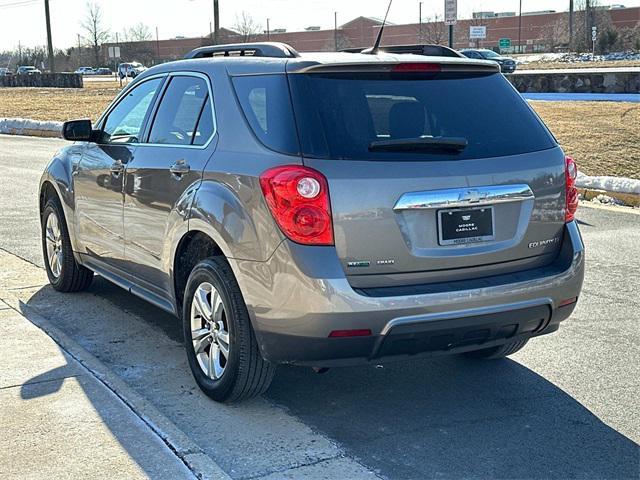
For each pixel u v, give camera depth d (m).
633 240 9.22
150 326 6.08
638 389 4.98
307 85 4.24
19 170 15.71
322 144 4.07
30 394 4.61
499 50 90.81
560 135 17.84
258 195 4.14
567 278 4.53
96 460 3.88
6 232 9.52
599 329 6.11
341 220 4.00
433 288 4.16
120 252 5.73
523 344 5.17
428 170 4.16
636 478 3.89
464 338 4.31
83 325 6.10
